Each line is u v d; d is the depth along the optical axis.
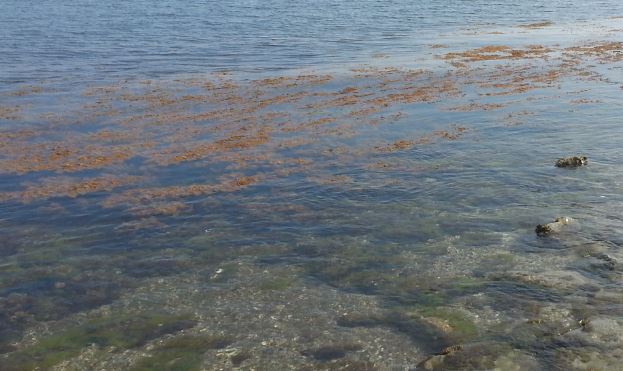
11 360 10.60
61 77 36.25
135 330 11.39
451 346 10.34
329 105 28.33
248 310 11.94
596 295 11.74
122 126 25.50
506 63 38.19
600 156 19.89
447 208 16.48
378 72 36.31
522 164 19.58
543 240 14.27
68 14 69.12
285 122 25.50
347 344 10.71
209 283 13.05
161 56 43.19
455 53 42.47
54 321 11.78
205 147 22.30
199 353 10.63
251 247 14.66
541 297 11.82
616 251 13.46
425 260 13.67
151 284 13.09
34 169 20.31
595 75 33.22
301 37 51.78
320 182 18.69
